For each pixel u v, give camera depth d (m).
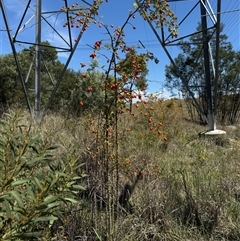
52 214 1.83
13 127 1.90
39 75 10.70
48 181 1.73
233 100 19.14
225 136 9.84
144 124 7.12
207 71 11.13
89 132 5.18
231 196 4.00
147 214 3.25
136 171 4.05
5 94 15.73
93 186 3.45
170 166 5.40
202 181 4.29
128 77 2.61
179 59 18.72
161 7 2.80
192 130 11.99
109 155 2.97
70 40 10.50
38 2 10.31
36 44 10.28
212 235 3.18
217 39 10.48
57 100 17.59
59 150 4.58
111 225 2.74
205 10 10.92
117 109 2.71
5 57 16.61
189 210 3.46
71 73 20.88
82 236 2.77
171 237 3.02
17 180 1.58
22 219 1.60
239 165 5.74
